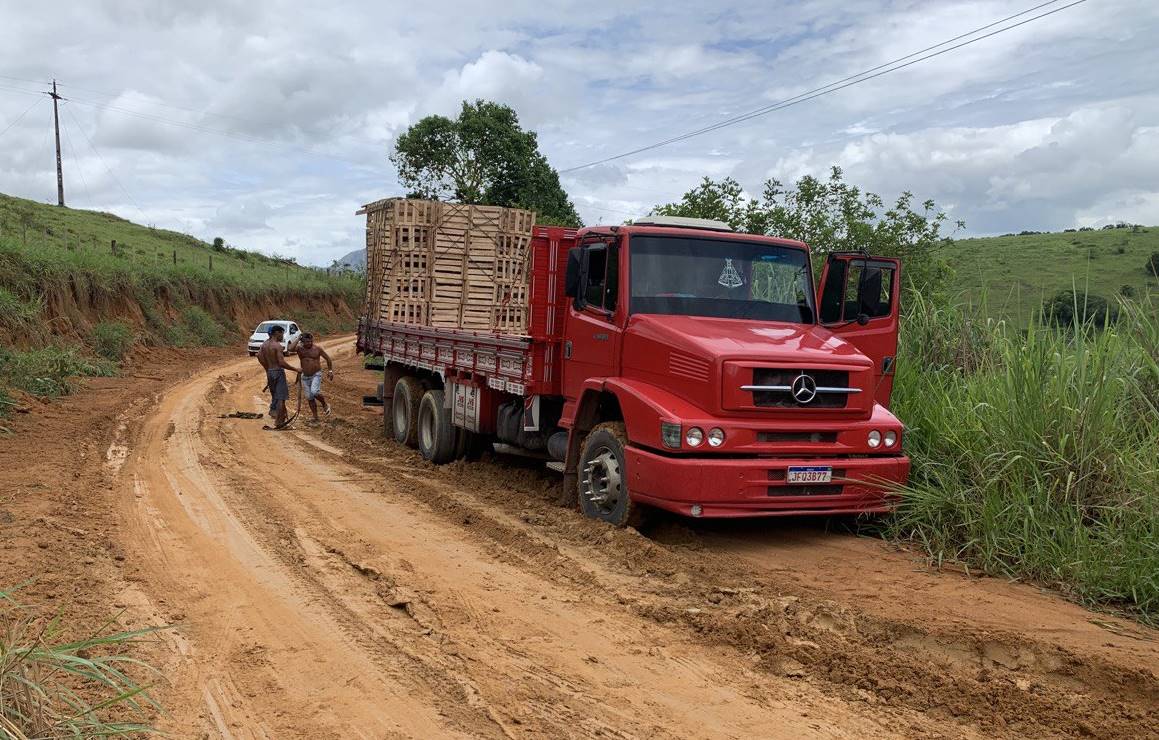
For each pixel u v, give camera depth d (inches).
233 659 197.0
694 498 278.7
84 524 309.4
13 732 131.3
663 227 341.7
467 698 178.4
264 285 1936.5
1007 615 230.5
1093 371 297.1
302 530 313.9
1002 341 370.3
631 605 235.8
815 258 598.5
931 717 174.4
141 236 2486.5
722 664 198.8
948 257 613.0
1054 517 275.1
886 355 346.9
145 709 170.1
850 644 209.9
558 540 304.2
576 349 350.0
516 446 409.4
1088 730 168.7
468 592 245.9
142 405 676.7
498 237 611.8
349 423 631.2
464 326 601.6
